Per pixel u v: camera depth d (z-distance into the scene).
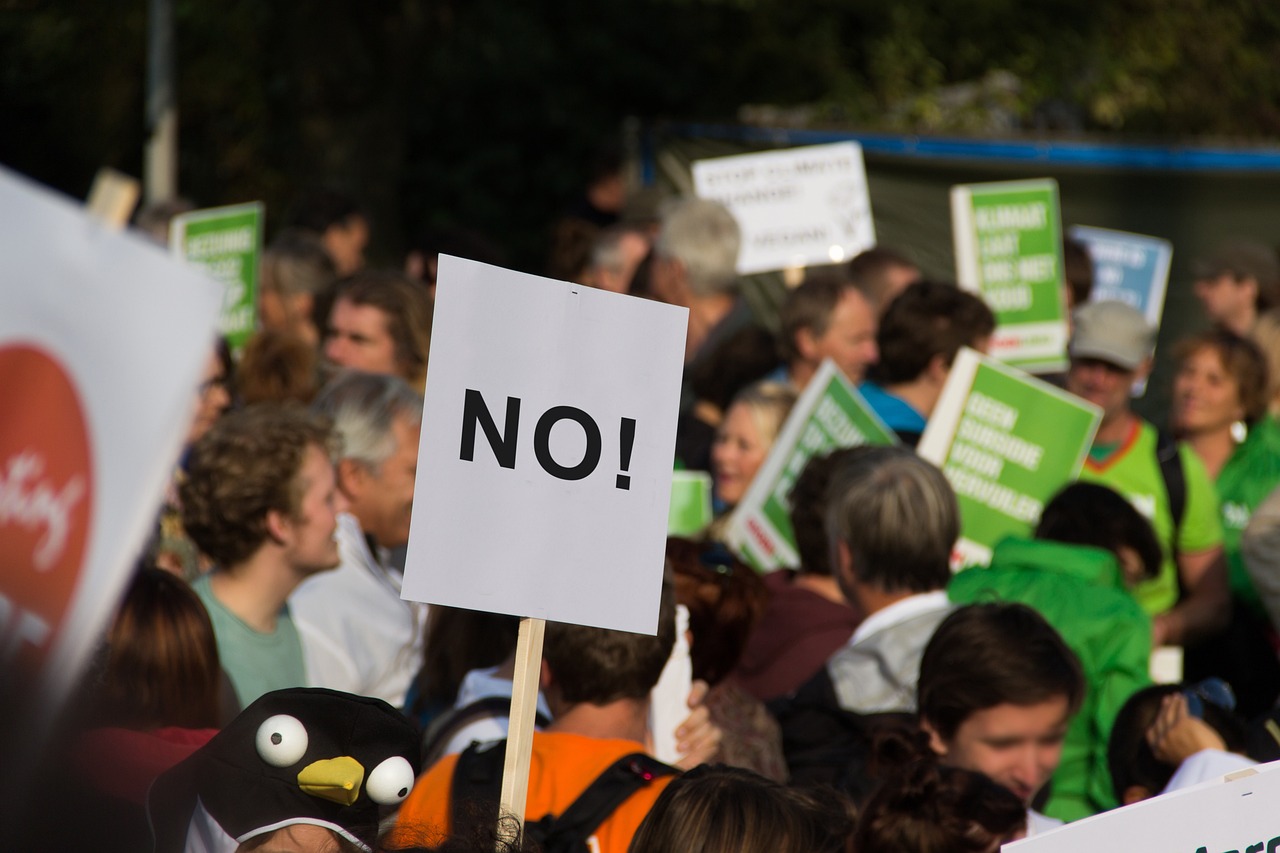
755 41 25.41
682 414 9.13
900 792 3.77
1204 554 7.96
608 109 24.83
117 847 2.22
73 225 1.77
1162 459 8.00
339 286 8.02
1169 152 14.54
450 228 9.30
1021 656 4.31
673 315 3.71
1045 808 5.32
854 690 5.14
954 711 4.37
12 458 1.74
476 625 4.95
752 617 4.86
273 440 4.72
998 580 5.67
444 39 19.98
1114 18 27.66
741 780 3.35
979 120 25.11
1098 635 5.37
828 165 11.73
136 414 1.77
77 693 2.05
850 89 25.03
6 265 1.74
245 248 9.48
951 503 5.32
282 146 21.67
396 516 5.79
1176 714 4.56
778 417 7.49
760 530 6.98
